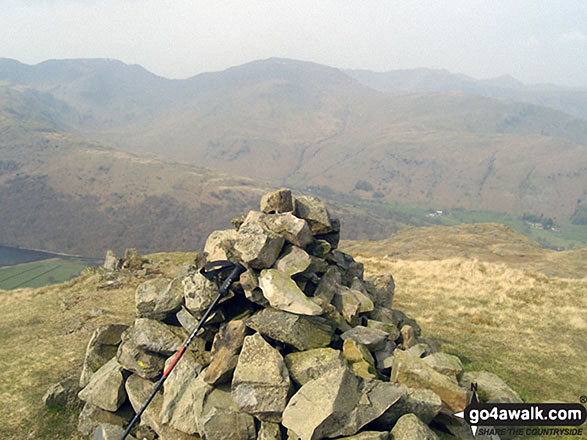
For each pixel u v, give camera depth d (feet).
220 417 28.07
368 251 389.39
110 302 79.25
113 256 107.96
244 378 28.43
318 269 38.04
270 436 26.58
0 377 49.32
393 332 38.60
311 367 28.86
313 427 24.09
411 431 24.56
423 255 328.49
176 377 32.73
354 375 27.66
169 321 37.76
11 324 71.20
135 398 34.01
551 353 51.31
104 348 42.29
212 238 41.42
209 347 35.06
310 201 41.83
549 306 72.49
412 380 29.50
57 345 58.95
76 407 40.75
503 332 60.23
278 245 34.99
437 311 71.20
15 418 40.34
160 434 30.53
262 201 39.93
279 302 31.24
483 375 36.60
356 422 24.88
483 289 84.12
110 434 31.35
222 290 32.40
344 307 37.93
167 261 112.06
